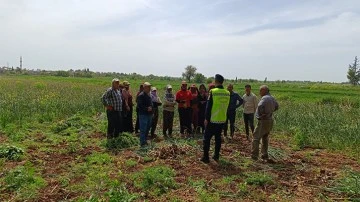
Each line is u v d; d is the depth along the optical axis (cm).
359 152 1023
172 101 1230
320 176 785
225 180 729
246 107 1190
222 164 856
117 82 1070
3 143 998
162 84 5459
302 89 5762
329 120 1421
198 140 1149
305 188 709
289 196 662
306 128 1275
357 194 671
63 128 1242
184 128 1278
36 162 833
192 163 864
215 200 627
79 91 2731
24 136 1102
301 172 816
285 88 5988
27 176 697
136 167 816
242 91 4066
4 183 671
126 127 1244
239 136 1278
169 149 948
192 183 707
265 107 891
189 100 1255
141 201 616
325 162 920
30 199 614
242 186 688
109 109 1069
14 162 827
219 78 878
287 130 1373
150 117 1045
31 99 1867
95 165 823
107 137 1089
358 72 9312
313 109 1866
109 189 658
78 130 1220
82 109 1716
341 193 682
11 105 1566
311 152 1036
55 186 677
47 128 1277
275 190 692
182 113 1256
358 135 1116
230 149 1032
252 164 870
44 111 1580
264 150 922
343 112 1748
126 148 1008
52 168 794
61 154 920
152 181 697
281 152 1006
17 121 1331
